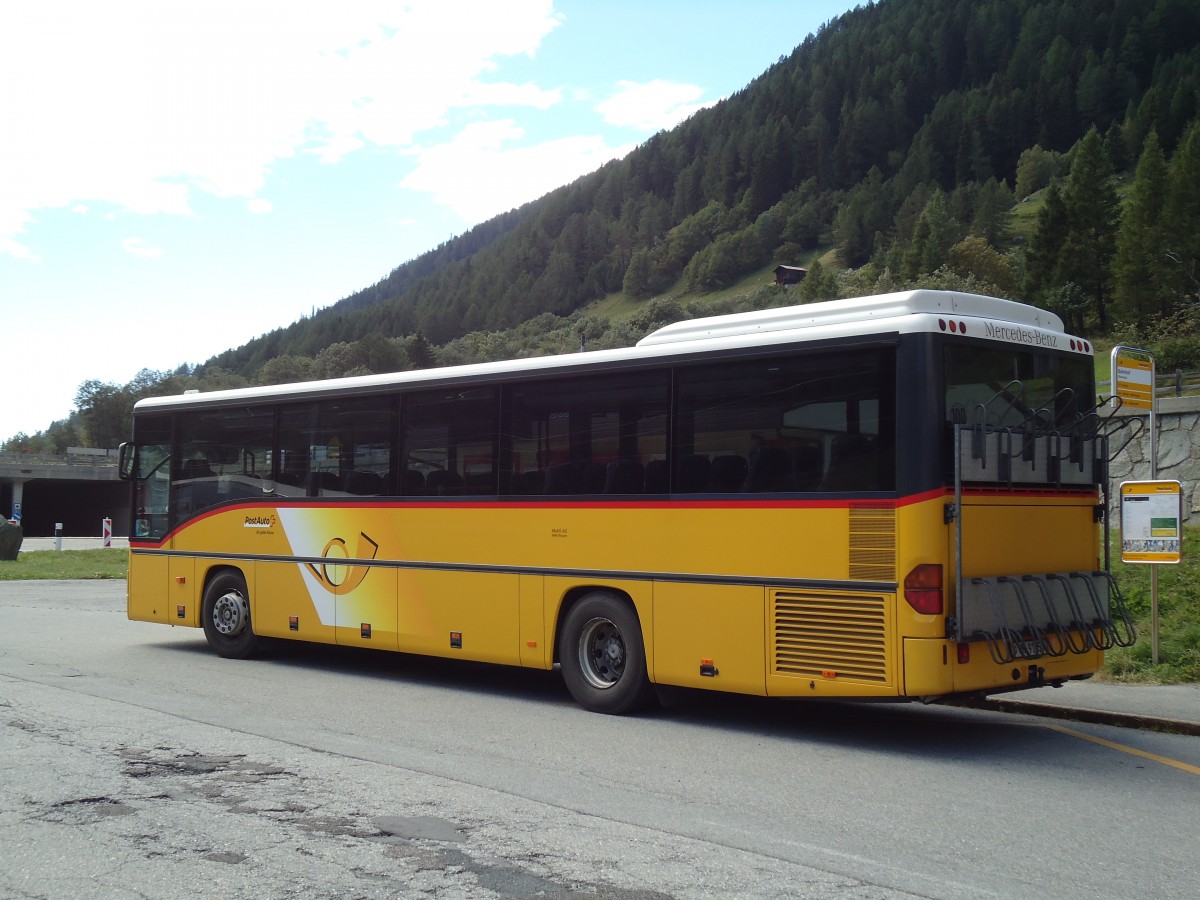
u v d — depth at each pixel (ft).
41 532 277.03
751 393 29.04
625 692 31.24
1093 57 586.86
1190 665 36.24
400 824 19.44
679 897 15.75
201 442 45.11
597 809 20.75
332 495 39.81
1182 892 16.30
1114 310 303.27
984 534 26.45
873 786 23.16
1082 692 34.04
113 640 48.52
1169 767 25.27
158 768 23.61
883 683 26.03
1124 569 48.29
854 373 27.14
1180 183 294.46
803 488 27.78
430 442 36.81
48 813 20.03
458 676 39.60
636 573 30.96
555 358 33.65
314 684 37.06
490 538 34.71
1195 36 572.92
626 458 31.50
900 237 546.26
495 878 16.53
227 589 43.93
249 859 17.40
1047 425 28.96
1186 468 71.67
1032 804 21.70
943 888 16.34
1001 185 516.32
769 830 19.45
